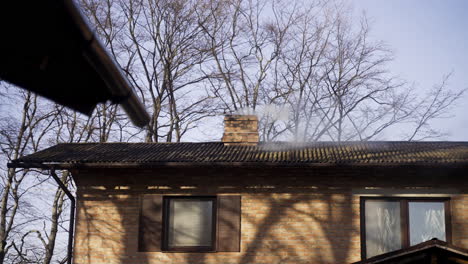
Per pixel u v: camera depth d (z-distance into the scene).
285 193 13.64
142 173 13.95
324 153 14.00
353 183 13.62
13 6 2.36
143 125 3.46
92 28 2.61
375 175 13.60
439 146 15.13
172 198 13.88
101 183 14.01
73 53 2.64
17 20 2.43
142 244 13.60
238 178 13.77
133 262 13.54
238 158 13.44
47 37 2.54
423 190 13.47
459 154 13.65
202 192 13.74
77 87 2.92
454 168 13.05
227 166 13.27
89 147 15.33
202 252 13.45
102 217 13.84
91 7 24.42
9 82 2.77
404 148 14.75
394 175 13.58
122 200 13.88
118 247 13.65
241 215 13.59
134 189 13.91
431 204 13.55
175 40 25.89
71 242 14.20
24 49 2.60
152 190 13.85
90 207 13.91
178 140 25.98
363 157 13.38
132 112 3.26
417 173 13.52
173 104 26.06
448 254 8.52
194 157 13.70
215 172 13.81
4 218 21.27
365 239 13.46
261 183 13.71
